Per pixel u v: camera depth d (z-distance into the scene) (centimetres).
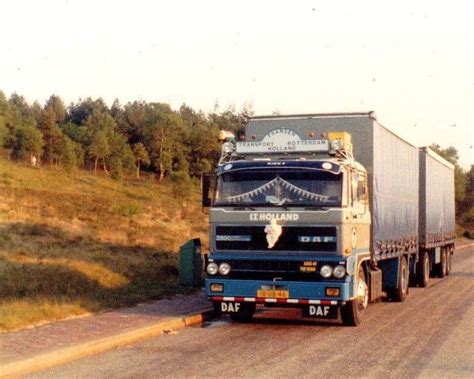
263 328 1453
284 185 1419
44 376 977
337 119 1653
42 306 1475
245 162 1450
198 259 2016
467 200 9338
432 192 2536
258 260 1406
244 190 1437
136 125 11231
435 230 2608
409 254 2136
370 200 1633
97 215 3972
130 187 7681
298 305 1405
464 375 991
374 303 1939
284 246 1399
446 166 2920
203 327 1463
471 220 9244
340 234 1378
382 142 1727
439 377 977
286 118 1678
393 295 1953
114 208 4275
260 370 1017
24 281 1764
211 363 1070
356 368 1035
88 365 1054
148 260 2402
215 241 1440
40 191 5278
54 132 8538
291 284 1384
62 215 3700
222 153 1527
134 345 1235
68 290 1733
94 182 7512
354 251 1445
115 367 1038
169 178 9262
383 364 1066
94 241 2794
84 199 5009
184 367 1038
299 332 1402
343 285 1368
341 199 1392
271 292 1394
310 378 965
